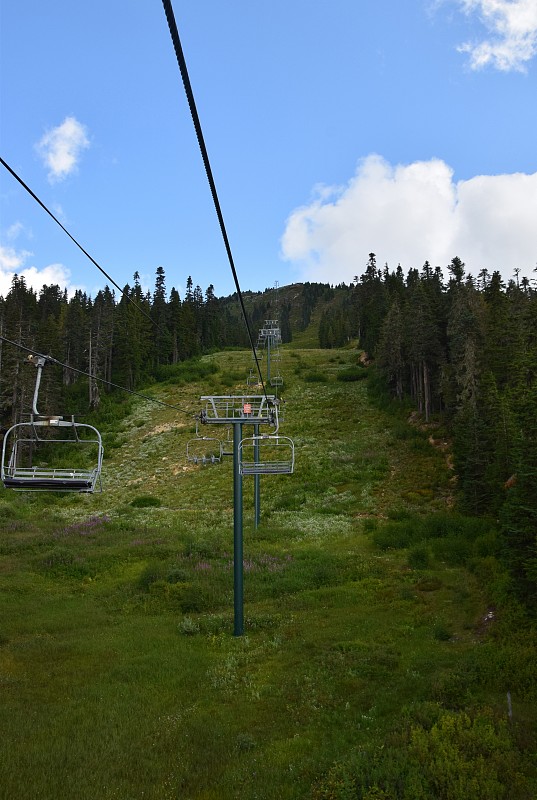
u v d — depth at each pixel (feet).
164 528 125.80
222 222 22.06
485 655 48.65
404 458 162.30
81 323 293.23
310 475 161.17
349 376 274.57
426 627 62.80
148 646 61.67
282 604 75.25
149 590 81.76
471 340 146.82
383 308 290.76
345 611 70.85
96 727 43.42
